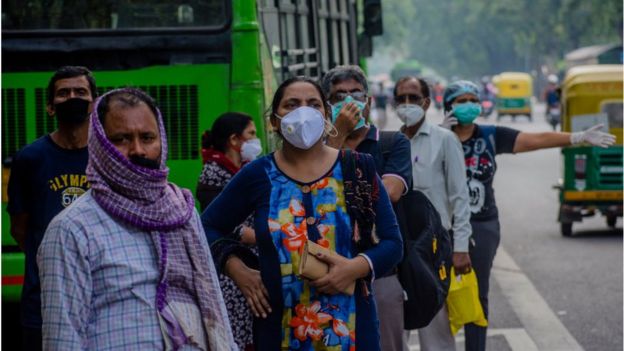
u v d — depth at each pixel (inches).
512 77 3853.3
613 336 625.0
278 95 325.1
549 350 594.6
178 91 530.3
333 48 762.8
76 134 391.5
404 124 480.4
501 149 529.0
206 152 468.4
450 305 475.8
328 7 746.2
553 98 3021.7
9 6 537.3
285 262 315.0
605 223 1155.3
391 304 402.0
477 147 521.7
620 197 1033.5
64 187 390.3
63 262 261.0
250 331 426.6
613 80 1037.8
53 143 393.7
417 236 404.5
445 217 477.4
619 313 686.5
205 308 275.1
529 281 808.9
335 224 316.2
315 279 309.9
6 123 532.4
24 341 393.7
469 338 487.8
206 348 275.1
